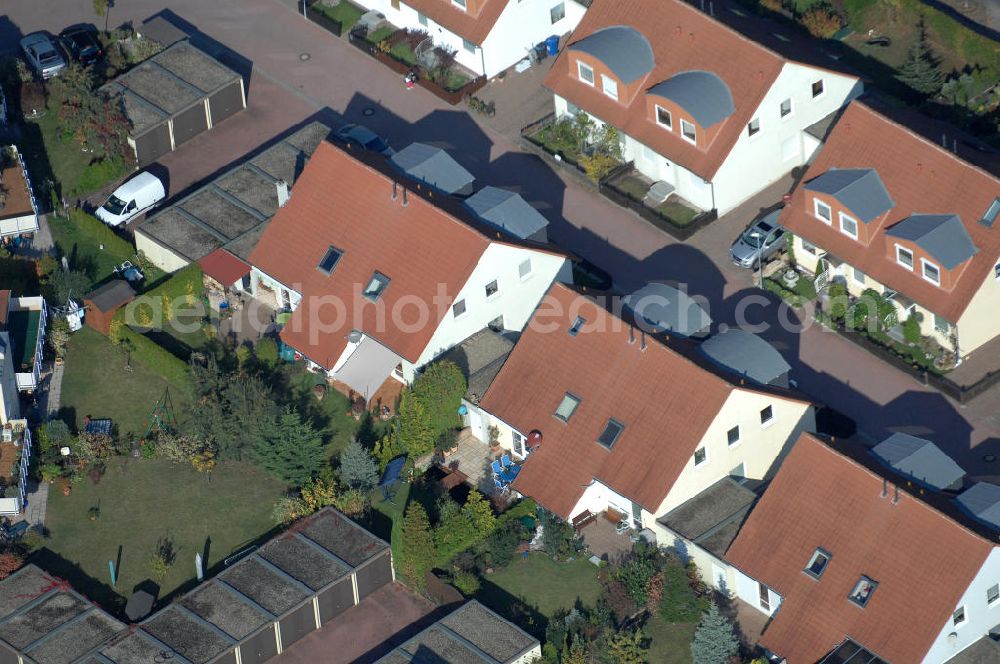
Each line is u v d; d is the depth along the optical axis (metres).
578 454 178.00
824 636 163.12
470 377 190.25
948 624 160.50
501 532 177.12
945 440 186.50
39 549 180.25
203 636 169.00
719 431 174.75
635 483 174.38
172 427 190.50
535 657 168.38
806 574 165.75
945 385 190.25
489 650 167.50
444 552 174.62
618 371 179.38
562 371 181.62
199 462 186.25
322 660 171.75
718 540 172.25
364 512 182.00
